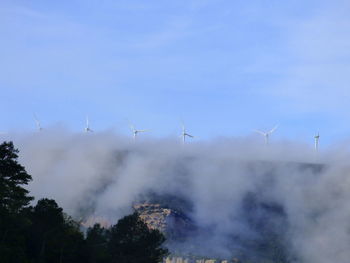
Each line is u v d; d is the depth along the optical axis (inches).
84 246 6909.5
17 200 5743.1
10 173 5797.2
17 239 5605.3
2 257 5029.5
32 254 6284.5
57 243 6402.6
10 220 5575.8
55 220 6619.1
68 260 6584.6
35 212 6545.3
